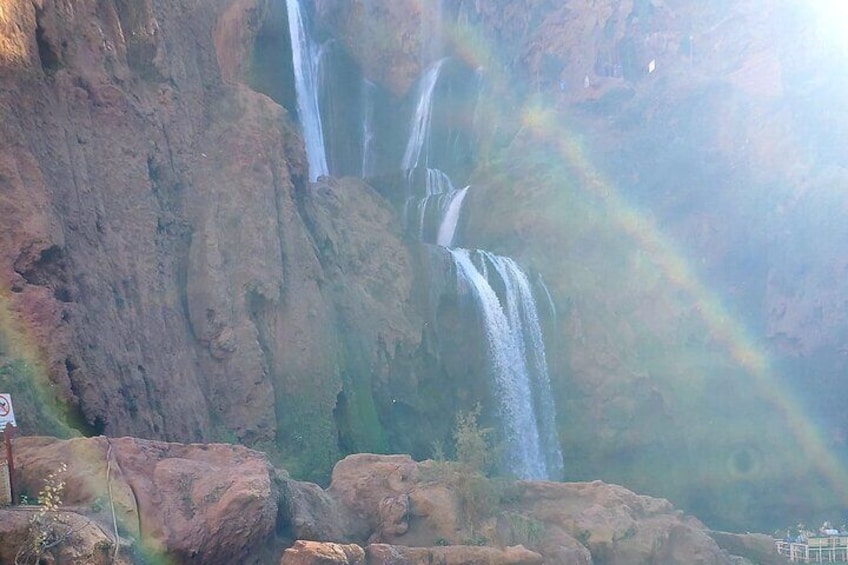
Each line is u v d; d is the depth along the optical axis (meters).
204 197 26.33
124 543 13.34
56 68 21.48
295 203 29.67
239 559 15.22
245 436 24.58
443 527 19.33
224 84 29.31
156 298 22.95
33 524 12.00
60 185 20.34
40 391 17.33
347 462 20.92
